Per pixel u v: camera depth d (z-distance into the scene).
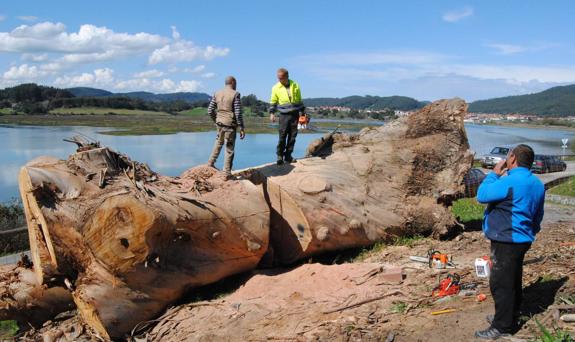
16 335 6.83
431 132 9.28
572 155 42.06
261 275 7.24
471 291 5.65
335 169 8.61
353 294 6.21
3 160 25.28
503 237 4.38
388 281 6.47
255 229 7.11
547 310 4.80
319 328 5.40
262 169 8.58
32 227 6.32
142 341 6.10
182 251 6.60
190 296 6.93
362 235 8.27
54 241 5.96
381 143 9.30
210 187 7.18
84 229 5.93
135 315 6.30
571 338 4.24
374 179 8.70
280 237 7.93
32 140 35.38
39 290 6.90
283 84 8.60
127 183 6.39
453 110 9.23
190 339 5.84
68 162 6.35
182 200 6.55
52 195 5.96
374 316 5.45
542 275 5.77
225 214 6.83
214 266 6.86
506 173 4.62
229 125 7.51
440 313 5.20
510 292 4.41
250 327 5.84
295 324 5.67
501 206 4.46
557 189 19.14
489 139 60.50
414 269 6.90
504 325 4.46
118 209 5.93
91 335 6.41
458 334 4.70
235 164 23.66
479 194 4.59
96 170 6.36
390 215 8.53
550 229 9.59
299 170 8.43
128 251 6.01
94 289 6.06
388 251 8.15
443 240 8.84
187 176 7.52
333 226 7.99
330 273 6.94
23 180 6.12
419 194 8.90
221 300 6.70
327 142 9.61
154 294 6.39
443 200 9.04
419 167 8.96
